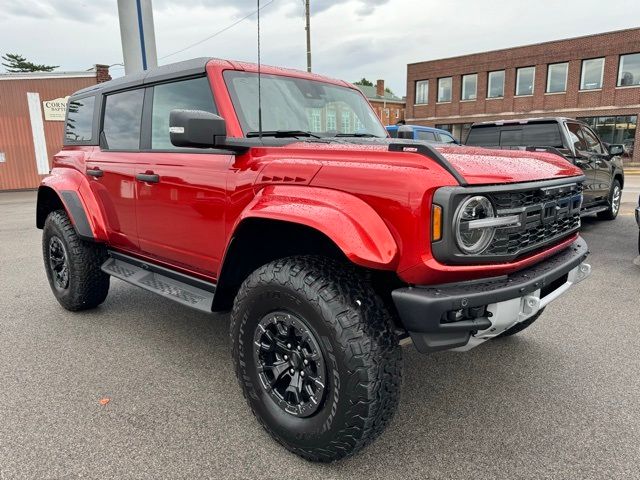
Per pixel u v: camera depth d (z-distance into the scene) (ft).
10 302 15.12
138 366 10.58
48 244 14.06
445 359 10.81
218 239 9.03
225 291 8.82
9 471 7.08
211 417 8.57
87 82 67.31
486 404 8.95
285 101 10.05
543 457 7.39
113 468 7.17
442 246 6.31
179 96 10.21
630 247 21.99
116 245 12.72
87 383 9.81
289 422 7.37
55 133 66.90
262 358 7.73
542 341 11.73
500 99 96.63
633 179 60.64
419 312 6.33
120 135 12.12
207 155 9.21
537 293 7.50
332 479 6.95
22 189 65.98
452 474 7.04
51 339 12.10
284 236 8.39
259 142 8.42
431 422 8.39
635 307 14.05
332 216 6.65
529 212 7.21
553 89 91.09
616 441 7.76
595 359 10.72
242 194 8.30
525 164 7.86
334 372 6.61
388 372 6.62
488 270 6.70
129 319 13.53
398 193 6.45
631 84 83.35
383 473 7.08
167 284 10.73
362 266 6.78
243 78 9.66
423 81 106.32
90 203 12.80
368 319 6.60
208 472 7.10
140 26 27.94
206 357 11.04
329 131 10.73
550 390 9.41
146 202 10.75
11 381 9.89
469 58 98.37
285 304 7.12
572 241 9.00
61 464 7.25
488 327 6.73
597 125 87.76
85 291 13.32
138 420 8.45
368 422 6.60
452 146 8.64
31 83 64.64
